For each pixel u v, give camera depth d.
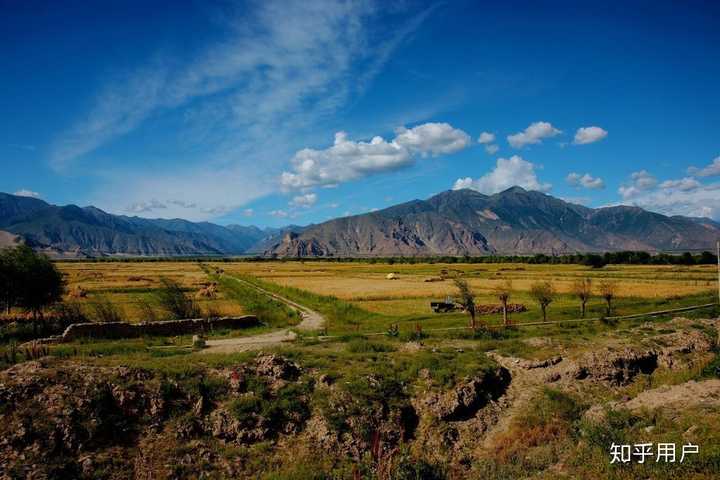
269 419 23.22
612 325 48.34
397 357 31.56
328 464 20.98
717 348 35.25
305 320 58.50
